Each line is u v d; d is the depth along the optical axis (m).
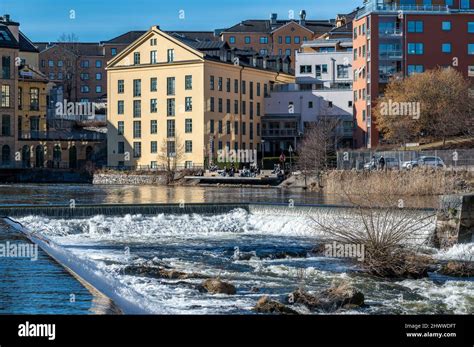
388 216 33.47
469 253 36.59
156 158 122.88
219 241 43.28
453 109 92.44
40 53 178.38
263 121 131.75
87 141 135.50
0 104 133.62
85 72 185.62
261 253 37.38
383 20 111.25
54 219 47.72
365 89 114.06
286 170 104.94
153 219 49.81
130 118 125.69
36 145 135.62
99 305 18.66
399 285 28.52
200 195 76.56
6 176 124.44
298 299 24.83
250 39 182.25
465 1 112.88
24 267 23.34
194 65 118.62
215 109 120.31
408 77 102.75
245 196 74.06
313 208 48.78
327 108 118.06
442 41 110.62
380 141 107.12
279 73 136.00
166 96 121.81
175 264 33.81
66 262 25.34
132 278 28.41
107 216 50.09
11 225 38.00
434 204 52.25
